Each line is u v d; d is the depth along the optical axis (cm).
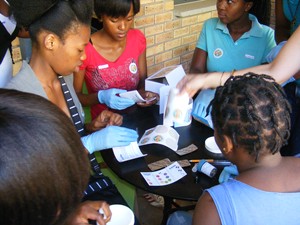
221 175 119
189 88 127
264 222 75
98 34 188
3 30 133
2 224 42
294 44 107
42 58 114
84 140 135
